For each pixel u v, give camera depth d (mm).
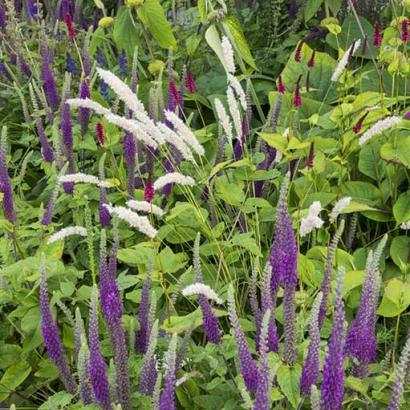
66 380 942
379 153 1361
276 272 895
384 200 1306
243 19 1973
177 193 1347
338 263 1137
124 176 1419
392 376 883
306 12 1757
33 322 1055
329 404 758
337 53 1838
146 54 1933
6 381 1064
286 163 1424
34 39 1995
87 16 2350
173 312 1051
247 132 1273
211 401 960
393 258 1208
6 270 1042
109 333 927
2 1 2135
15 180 1408
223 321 1147
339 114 1286
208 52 1855
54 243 1121
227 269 1097
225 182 1231
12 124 1757
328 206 1320
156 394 802
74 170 1354
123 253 1052
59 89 1758
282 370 836
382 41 1461
